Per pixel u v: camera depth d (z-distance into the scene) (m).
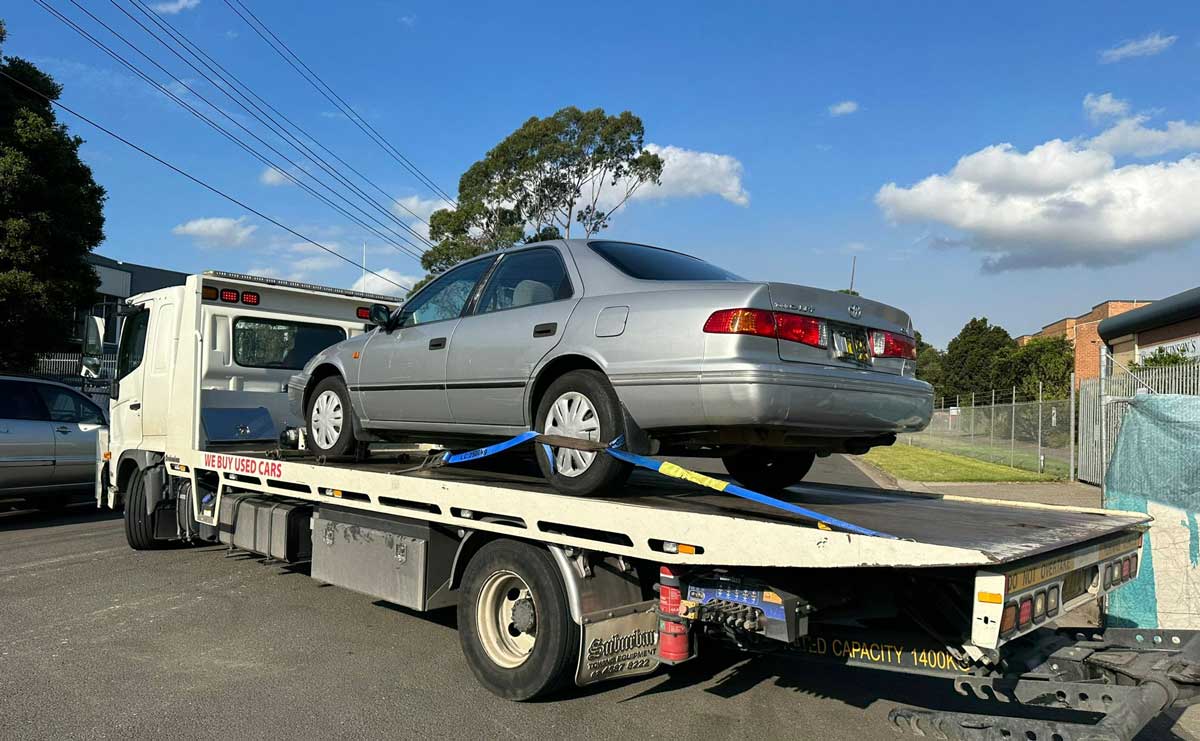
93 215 19.33
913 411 4.61
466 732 4.00
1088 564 3.83
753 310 4.00
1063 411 18.33
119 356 8.97
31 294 18.02
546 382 4.89
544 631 4.18
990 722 3.27
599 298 4.68
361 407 6.30
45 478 10.62
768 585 3.55
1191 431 5.49
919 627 3.59
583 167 35.69
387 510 5.20
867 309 4.57
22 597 6.55
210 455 7.18
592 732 4.03
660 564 4.04
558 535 4.17
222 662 5.01
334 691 4.53
